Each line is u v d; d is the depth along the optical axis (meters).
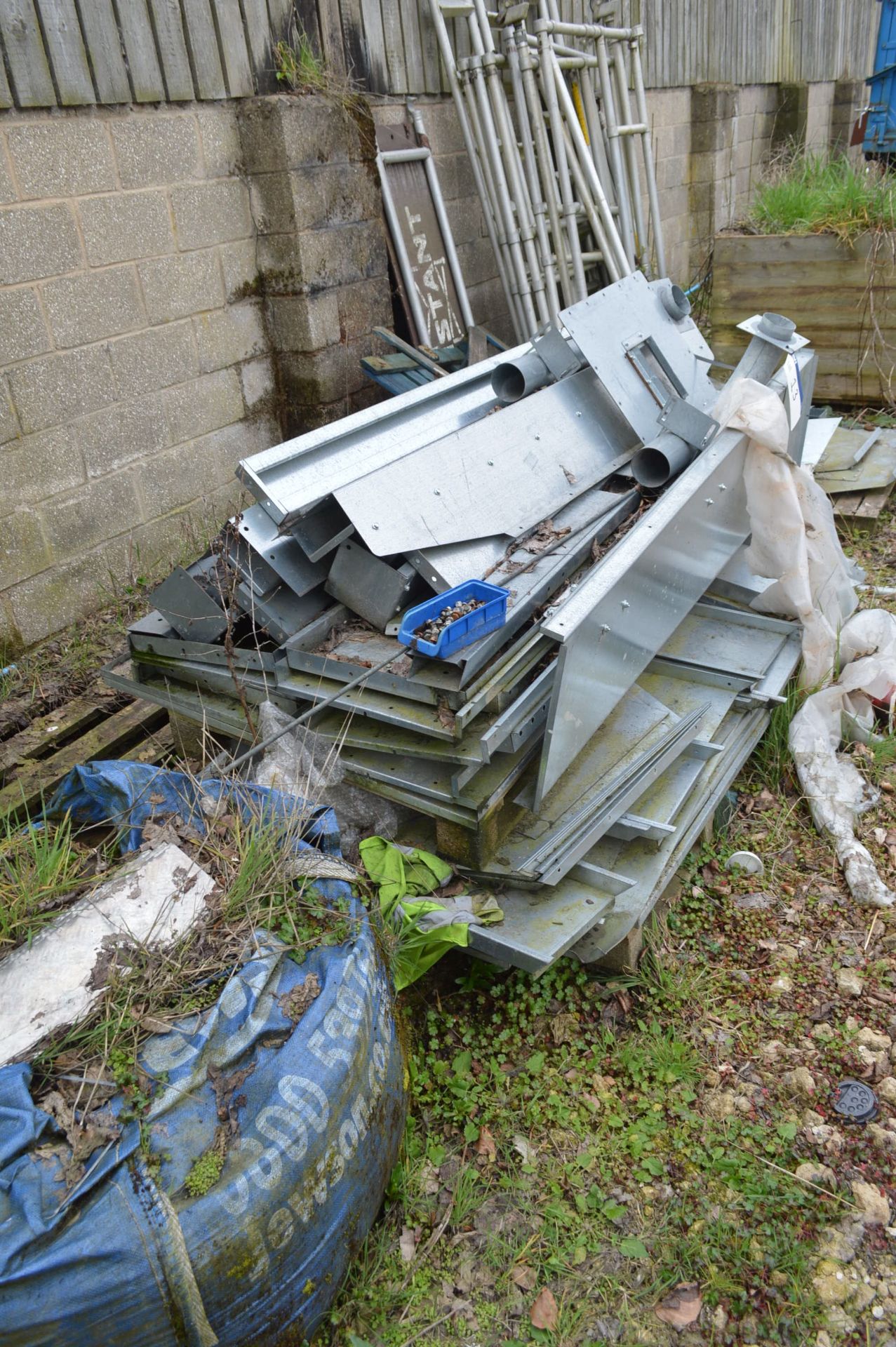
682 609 2.92
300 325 4.39
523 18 5.30
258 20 4.07
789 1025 2.41
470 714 2.14
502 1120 2.18
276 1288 1.58
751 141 9.56
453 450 2.73
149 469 3.96
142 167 3.70
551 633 2.14
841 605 3.59
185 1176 1.49
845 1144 2.13
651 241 6.68
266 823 2.06
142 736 3.28
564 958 2.49
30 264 3.36
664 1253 1.95
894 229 5.21
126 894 1.90
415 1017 2.40
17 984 1.73
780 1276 1.90
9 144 3.23
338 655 2.45
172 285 3.92
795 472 3.25
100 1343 1.42
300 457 2.54
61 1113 1.52
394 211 4.86
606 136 6.11
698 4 7.74
